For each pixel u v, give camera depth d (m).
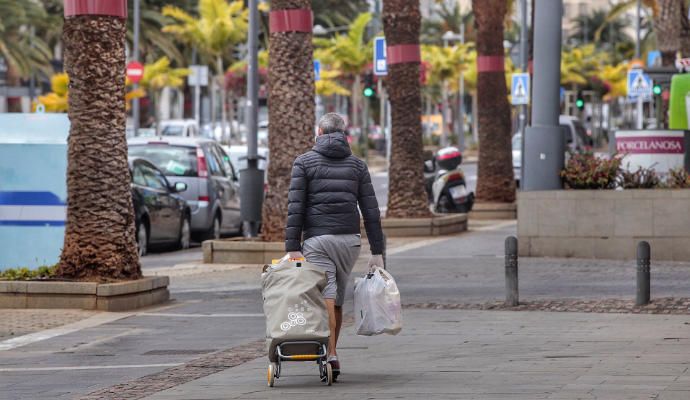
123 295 34.06
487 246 52.59
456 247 52.38
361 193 22.78
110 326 31.16
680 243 44.28
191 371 24.33
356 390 21.22
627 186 45.88
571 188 46.72
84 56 34.66
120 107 35.03
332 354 22.27
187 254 54.50
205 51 159.00
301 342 21.55
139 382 23.16
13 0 116.19
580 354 24.50
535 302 33.50
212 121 181.38
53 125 39.19
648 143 48.09
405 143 59.88
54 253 39.12
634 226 44.88
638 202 44.81
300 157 22.64
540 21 47.25
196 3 163.88
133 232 35.44
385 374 22.92
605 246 45.34
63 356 26.89
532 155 47.09
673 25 77.31
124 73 35.19
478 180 72.88
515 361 23.92
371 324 22.45
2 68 145.38
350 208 22.58
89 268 34.78
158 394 21.64
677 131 48.06
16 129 39.19
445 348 26.08
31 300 34.12
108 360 26.23
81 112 34.75
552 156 46.91
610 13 109.44
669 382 20.86
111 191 34.84
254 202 51.12
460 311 32.41
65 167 39.00
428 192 78.06
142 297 34.75
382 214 71.69
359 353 25.81
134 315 33.12
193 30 154.25
